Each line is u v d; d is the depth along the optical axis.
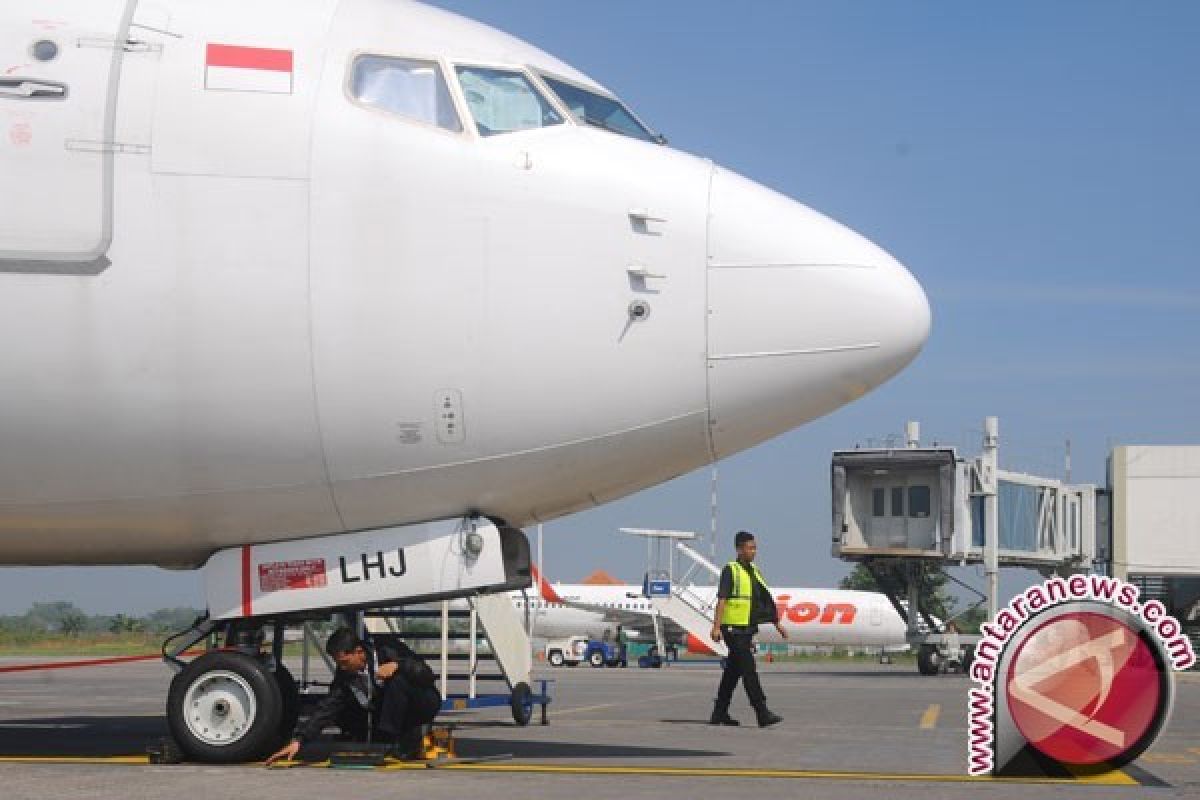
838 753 12.42
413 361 10.55
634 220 10.80
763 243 10.89
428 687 10.75
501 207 10.64
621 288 10.73
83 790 9.08
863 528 37.59
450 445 10.77
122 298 10.35
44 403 10.45
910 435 37.50
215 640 11.95
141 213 10.37
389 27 10.96
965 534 36.84
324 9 10.98
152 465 10.73
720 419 11.01
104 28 10.59
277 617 11.48
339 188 10.50
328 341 10.46
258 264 10.40
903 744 13.50
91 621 85.06
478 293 10.58
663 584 53.94
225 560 11.32
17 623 84.25
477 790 9.19
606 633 62.16
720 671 47.88
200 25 10.70
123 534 11.34
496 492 11.12
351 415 10.60
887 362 11.03
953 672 41.50
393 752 10.78
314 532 11.27
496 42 11.27
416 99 10.79
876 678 35.66
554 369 10.67
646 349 10.76
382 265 10.49
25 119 10.38
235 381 10.47
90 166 10.37
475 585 11.06
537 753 12.15
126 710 19.80
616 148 11.06
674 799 8.84
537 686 23.83
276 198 10.45
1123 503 47.81
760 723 15.64
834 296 10.88
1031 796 9.17
